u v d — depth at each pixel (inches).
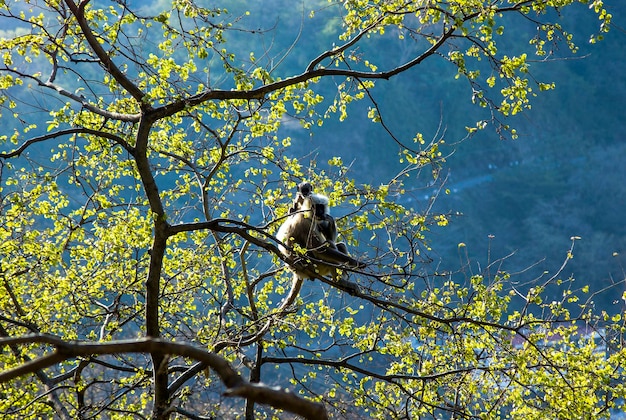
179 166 485.7
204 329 466.0
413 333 482.3
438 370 502.0
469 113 2378.2
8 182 431.2
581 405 454.6
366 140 2132.1
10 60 433.1
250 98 389.7
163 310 490.9
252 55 433.7
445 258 2041.1
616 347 518.0
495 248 2210.9
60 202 454.0
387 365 589.3
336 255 457.1
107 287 473.7
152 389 475.8
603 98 2669.8
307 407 167.5
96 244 450.3
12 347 458.0
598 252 2128.4
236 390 162.6
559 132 2605.8
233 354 431.8
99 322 497.4
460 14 397.1
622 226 2306.8
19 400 442.9
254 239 378.0
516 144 2518.5
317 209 464.1
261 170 504.7
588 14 2095.2
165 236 376.8
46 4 432.5
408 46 1674.5
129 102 439.5
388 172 2110.0
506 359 466.0
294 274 479.2
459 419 472.4
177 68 392.2
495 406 497.7
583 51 2760.8
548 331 514.9
